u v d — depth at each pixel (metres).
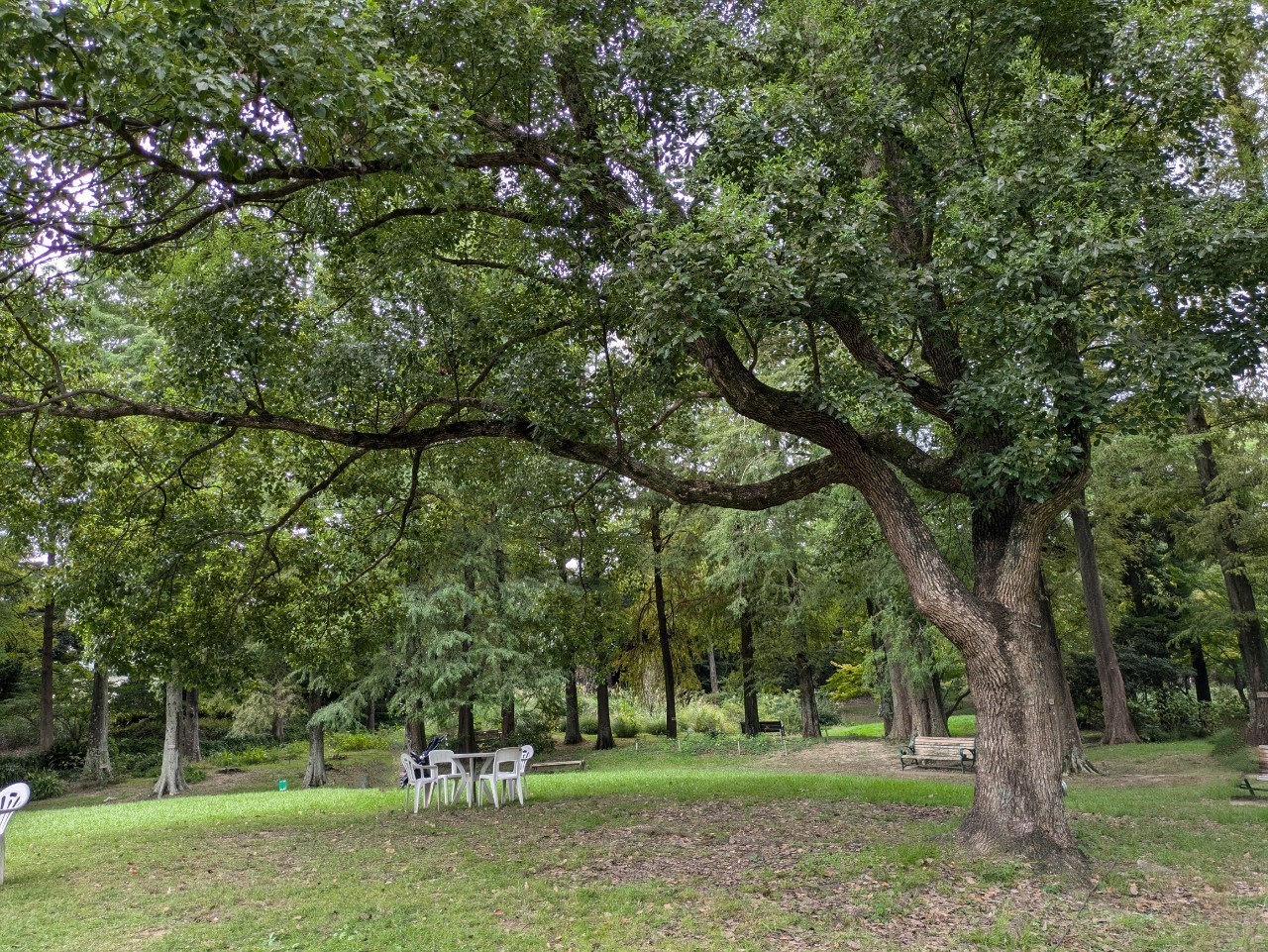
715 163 8.54
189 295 9.70
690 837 8.72
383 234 10.58
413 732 24.19
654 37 9.05
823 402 8.27
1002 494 7.54
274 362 10.44
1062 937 5.41
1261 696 16.50
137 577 11.39
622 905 6.27
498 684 23.08
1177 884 6.63
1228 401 15.75
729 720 32.88
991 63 8.92
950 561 16.39
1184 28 8.10
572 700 31.06
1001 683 7.63
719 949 5.29
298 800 14.27
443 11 7.93
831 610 26.72
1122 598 26.97
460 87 8.42
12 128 5.95
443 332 10.49
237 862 8.53
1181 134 8.77
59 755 25.83
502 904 6.44
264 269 9.85
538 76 8.41
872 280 7.45
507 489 13.28
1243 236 7.30
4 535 16.55
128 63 5.18
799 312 7.30
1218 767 15.61
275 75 5.52
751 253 7.03
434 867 7.83
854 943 5.36
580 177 8.78
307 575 12.65
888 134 8.95
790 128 8.35
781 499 9.40
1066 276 6.86
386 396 10.55
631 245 8.48
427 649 21.86
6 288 9.25
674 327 7.29
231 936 5.87
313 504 13.88
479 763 13.10
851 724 36.81
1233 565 17.94
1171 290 8.08
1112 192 7.64
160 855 9.06
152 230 9.59
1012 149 7.91
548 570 23.09
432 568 21.77
